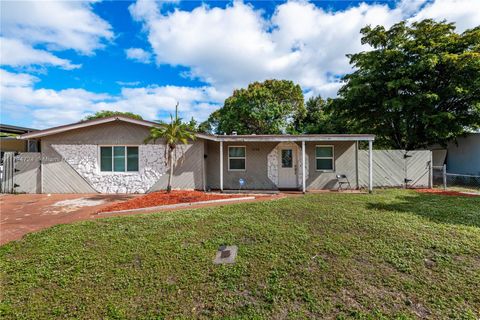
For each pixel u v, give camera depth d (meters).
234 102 25.89
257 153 11.64
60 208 7.63
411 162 11.31
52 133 10.45
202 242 4.36
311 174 11.40
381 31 14.41
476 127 13.33
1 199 9.21
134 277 3.31
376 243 4.11
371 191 9.77
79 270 3.47
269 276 3.27
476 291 2.86
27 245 4.35
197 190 10.82
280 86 24.98
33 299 2.88
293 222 5.31
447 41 12.89
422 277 3.16
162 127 10.02
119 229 5.06
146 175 10.80
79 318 2.58
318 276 3.24
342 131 20.25
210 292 2.99
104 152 10.88
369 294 2.88
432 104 13.28
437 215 5.68
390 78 13.77
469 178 12.70
